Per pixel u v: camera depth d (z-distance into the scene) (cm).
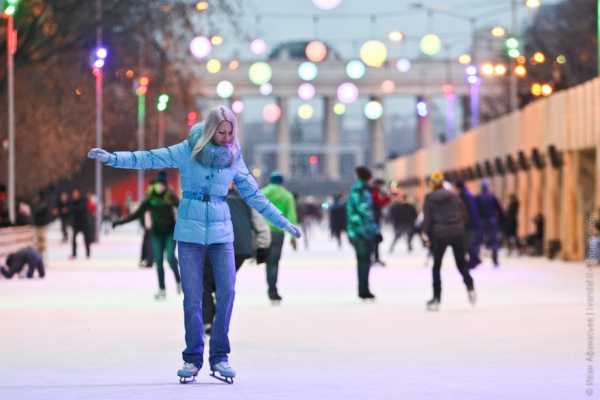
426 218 3744
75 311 3709
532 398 2006
